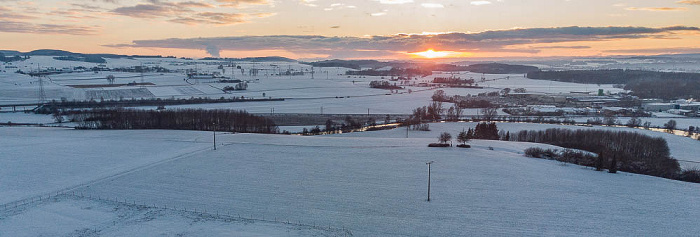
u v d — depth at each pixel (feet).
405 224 251.60
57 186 323.57
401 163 393.70
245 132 607.78
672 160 422.41
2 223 250.78
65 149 453.17
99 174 355.77
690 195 308.19
